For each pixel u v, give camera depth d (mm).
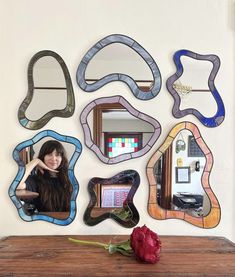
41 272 759
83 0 1075
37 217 1054
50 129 1061
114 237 1025
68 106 1059
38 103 1058
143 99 1077
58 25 1069
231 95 1104
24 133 1057
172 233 1082
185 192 1084
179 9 1099
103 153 1066
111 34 1079
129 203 1074
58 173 1062
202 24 1104
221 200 1105
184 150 1085
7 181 1057
